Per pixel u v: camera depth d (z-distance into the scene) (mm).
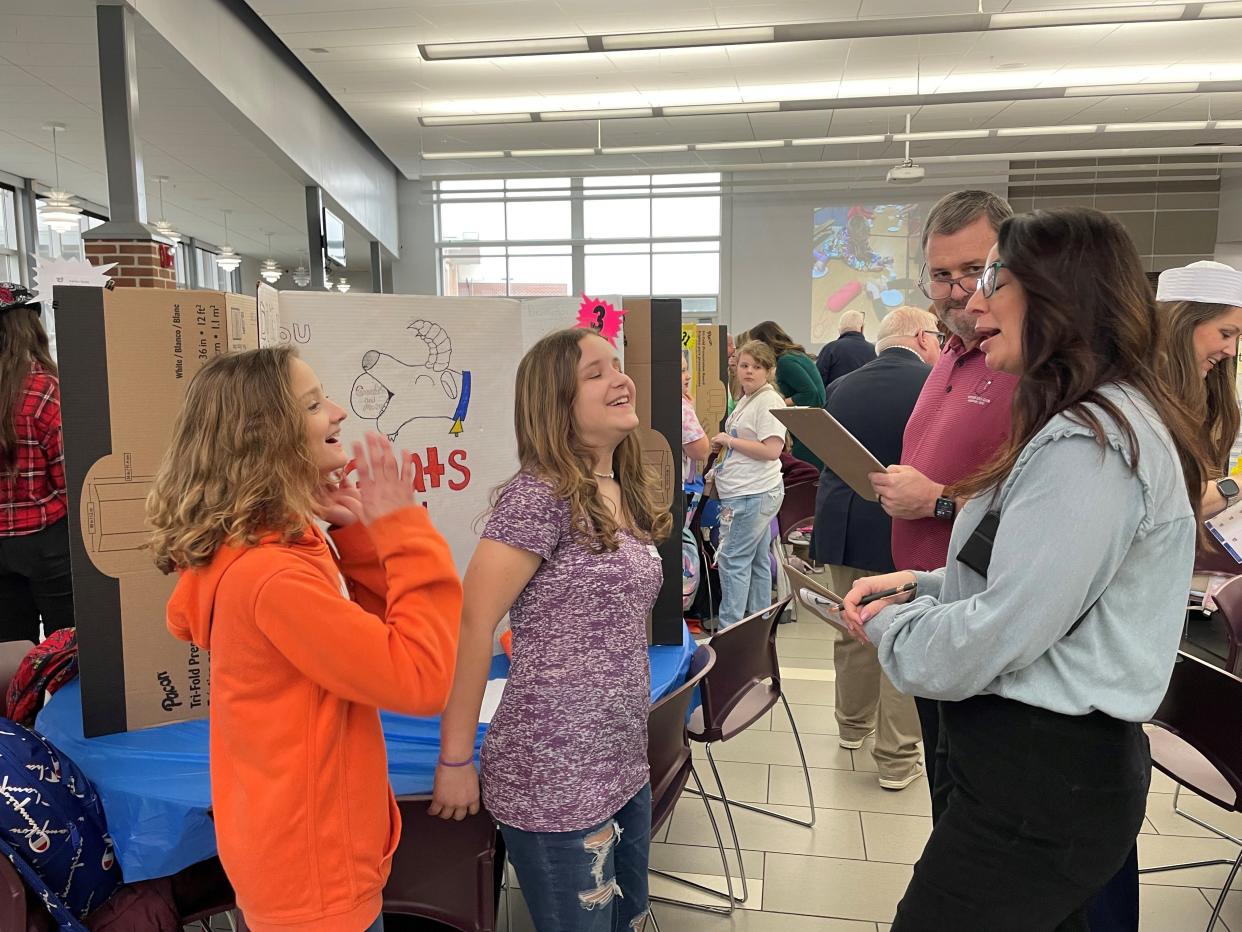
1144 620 1020
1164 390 1034
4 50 6000
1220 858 2320
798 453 5172
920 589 1337
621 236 13078
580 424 1308
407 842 1401
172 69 6121
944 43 7645
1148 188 11891
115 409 1588
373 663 1021
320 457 1132
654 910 2102
